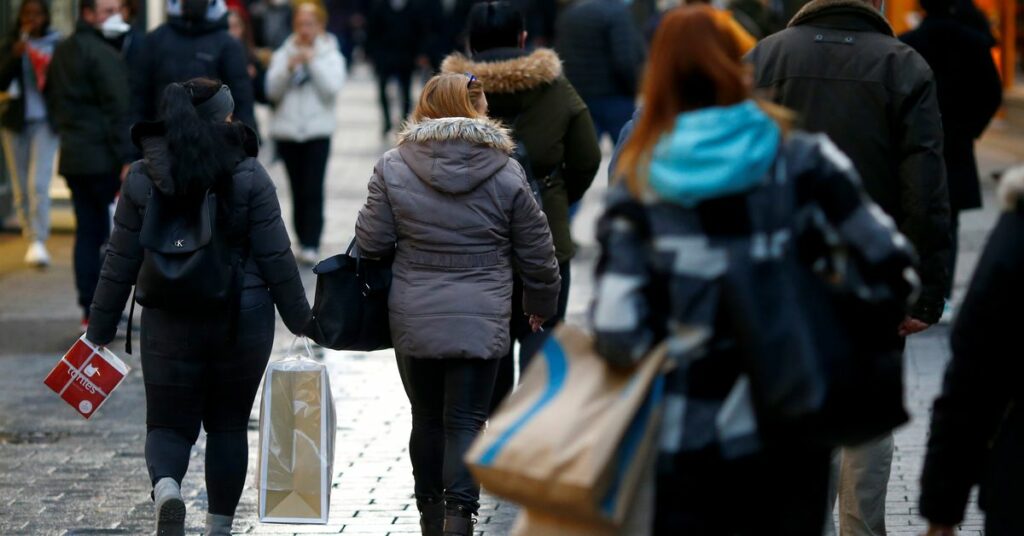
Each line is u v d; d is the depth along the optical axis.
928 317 13.20
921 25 23.19
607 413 8.75
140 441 19.73
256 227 13.86
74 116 26.14
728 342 8.79
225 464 14.28
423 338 14.02
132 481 17.86
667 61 8.95
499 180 14.09
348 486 17.47
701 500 8.84
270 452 14.03
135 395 22.31
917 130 12.96
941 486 9.02
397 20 60.50
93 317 14.14
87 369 14.27
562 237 17.81
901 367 9.04
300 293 14.17
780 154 8.85
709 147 8.65
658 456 8.83
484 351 13.99
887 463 13.63
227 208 13.65
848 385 8.66
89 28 26.31
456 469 14.02
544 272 14.34
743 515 9.03
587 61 34.94
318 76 32.38
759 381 8.65
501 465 8.80
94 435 20.00
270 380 14.05
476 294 14.07
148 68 26.34
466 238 14.08
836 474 13.80
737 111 8.74
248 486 17.66
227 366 14.08
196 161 13.29
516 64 17.23
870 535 13.74
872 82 13.05
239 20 33.75
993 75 23.05
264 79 34.09
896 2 50.69
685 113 8.95
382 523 16.08
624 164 9.00
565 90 17.61
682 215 8.77
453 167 13.93
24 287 31.14
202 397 14.16
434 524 14.84
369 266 14.42
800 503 9.03
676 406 8.80
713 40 8.94
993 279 8.61
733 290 8.66
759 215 8.73
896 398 8.94
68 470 18.31
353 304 14.37
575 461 8.61
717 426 8.72
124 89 26.25
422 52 63.31
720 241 8.73
